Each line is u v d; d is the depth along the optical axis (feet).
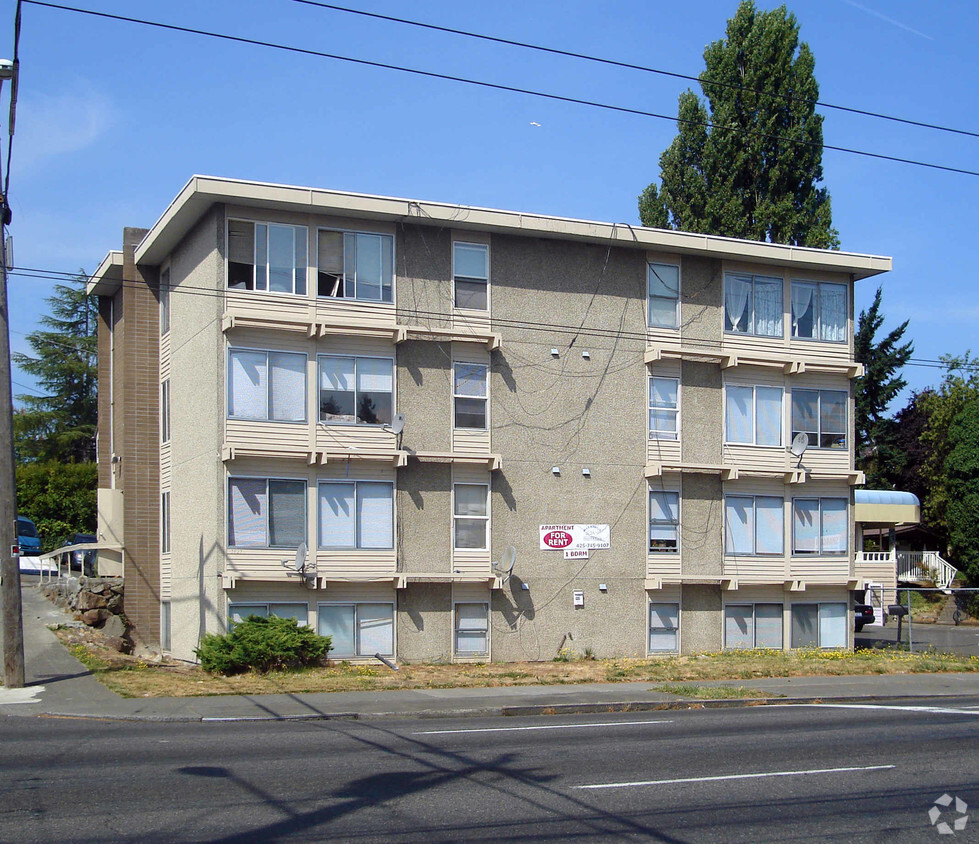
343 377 84.48
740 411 98.53
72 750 43.39
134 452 95.61
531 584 89.56
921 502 193.47
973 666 85.40
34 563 139.23
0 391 64.85
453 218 86.63
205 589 82.23
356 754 42.68
